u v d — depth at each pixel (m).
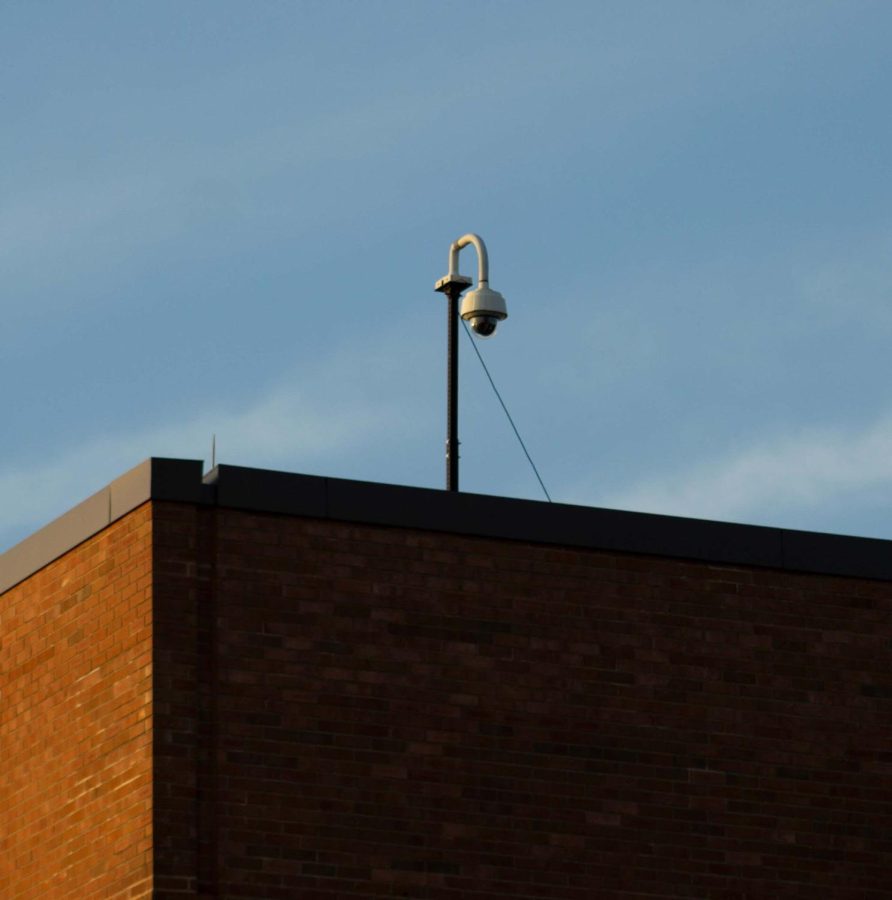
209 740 52.75
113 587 54.75
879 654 59.66
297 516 54.81
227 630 53.38
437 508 56.12
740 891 56.31
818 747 58.19
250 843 52.22
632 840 55.69
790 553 59.44
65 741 55.38
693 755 56.84
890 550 60.62
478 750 54.84
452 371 71.69
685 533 58.44
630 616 57.31
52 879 54.81
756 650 58.34
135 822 52.28
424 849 53.72
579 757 55.75
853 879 57.53
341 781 53.41
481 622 55.78
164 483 54.03
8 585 58.75
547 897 54.47
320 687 53.84
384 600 55.03
